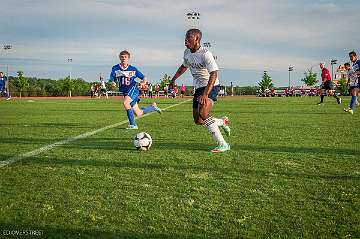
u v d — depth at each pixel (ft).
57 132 31.78
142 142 22.39
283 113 54.75
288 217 11.36
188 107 75.00
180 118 47.14
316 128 34.60
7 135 29.60
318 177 15.97
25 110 65.10
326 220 11.13
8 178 15.57
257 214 11.60
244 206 12.30
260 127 35.55
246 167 17.78
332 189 14.21
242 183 14.99
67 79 207.62
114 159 19.63
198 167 17.75
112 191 13.83
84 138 27.91
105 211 11.77
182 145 24.54
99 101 115.75
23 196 13.14
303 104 85.40
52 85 213.46
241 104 87.40
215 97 23.29
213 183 14.96
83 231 10.23
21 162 18.75
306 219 11.21
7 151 21.94
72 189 14.05
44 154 21.02
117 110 65.21
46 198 12.95
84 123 40.27
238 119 44.57
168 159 19.66
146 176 16.02
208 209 12.01
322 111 59.26
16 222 10.79
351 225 10.77
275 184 14.87
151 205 12.34
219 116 49.32
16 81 202.59
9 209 11.80
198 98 21.80
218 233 10.21
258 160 19.44
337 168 17.63
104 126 37.06
